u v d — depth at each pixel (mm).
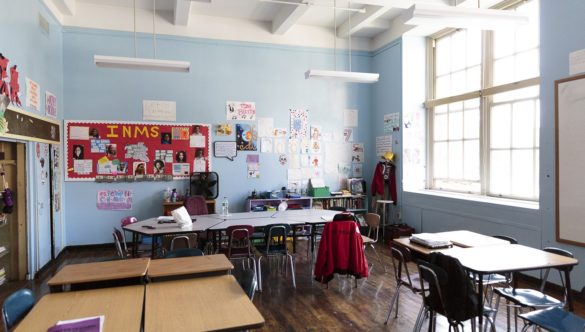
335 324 3580
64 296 2385
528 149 5207
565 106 4203
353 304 4074
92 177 6449
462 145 6457
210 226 4645
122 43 6551
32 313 2113
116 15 6523
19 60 4457
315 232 6070
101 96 6484
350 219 4508
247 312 2098
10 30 4199
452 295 2598
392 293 4406
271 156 7367
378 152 7844
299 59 7543
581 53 4047
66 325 1889
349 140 7902
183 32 6840
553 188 4359
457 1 5500
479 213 5430
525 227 4719
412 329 3467
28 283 4738
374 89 7973
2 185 4523
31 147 4914
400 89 7133
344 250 4363
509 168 5516
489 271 2680
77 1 6320
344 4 6496
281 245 4852
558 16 4285
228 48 7109
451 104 6672
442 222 6176
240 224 4793
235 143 7145
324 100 7727
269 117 7363
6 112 4035
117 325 1946
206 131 6992
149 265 2914
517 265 2814
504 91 5434
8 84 4121
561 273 3889
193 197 5980
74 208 6398
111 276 2621
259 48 7293
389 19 7297
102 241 6523
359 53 7926
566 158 4195
